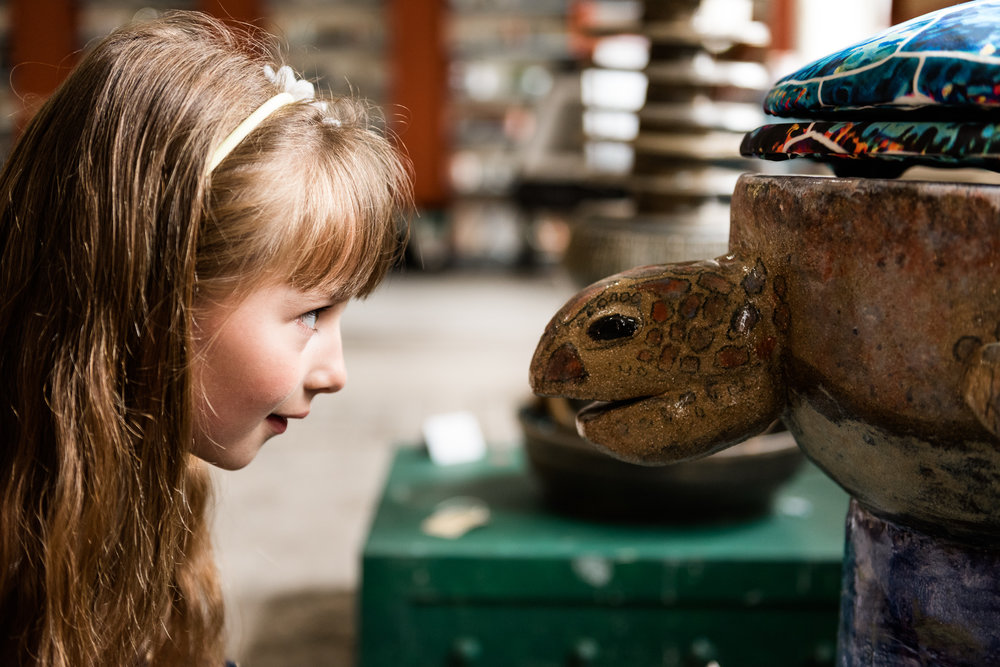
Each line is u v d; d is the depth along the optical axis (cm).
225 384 75
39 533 74
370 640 133
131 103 72
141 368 72
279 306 74
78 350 72
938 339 60
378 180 77
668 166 139
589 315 68
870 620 72
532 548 132
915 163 67
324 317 78
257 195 71
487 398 347
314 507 247
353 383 368
